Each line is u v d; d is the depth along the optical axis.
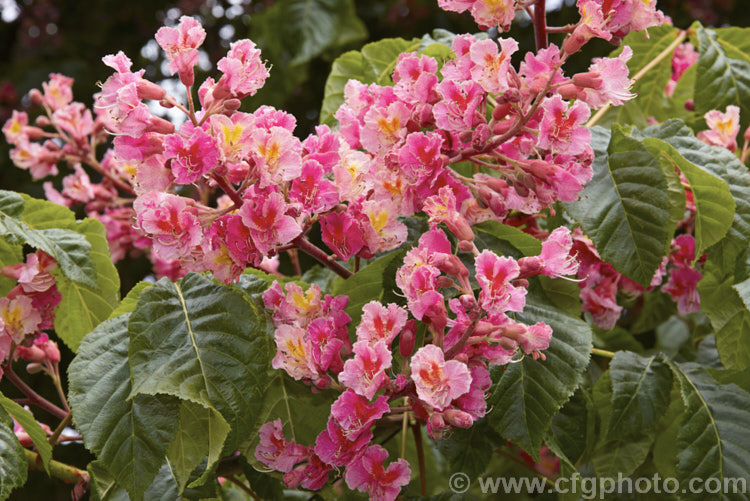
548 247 0.63
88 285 0.76
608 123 0.87
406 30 1.82
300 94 1.69
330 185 0.67
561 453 0.71
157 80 1.90
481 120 0.66
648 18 0.66
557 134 0.65
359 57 0.90
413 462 0.92
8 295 0.76
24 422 0.71
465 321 0.63
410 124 0.69
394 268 0.70
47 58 1.94
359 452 0.64
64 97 0.96
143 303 0.68
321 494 0.72
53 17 2.04
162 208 0.64
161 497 0.71
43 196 1.55
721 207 0.73
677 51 0.96
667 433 0.78
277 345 0.66
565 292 0.76
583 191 0.71
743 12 1.78
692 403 0.74
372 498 0.65
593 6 0.64
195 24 0.65
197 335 0.67
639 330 0.93
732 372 0.76
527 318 0.71
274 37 1.46
